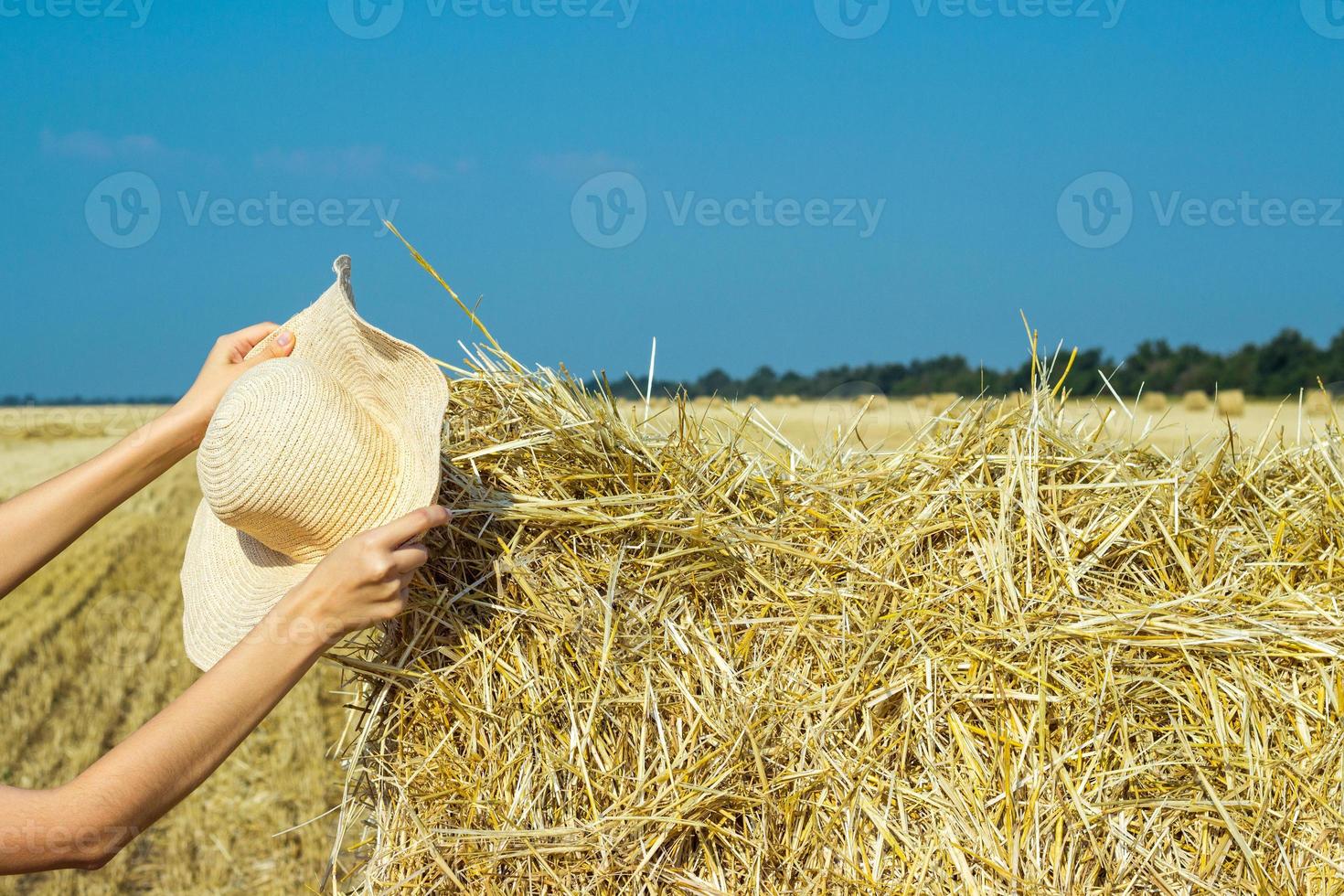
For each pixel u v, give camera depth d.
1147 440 2.24
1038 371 2.28
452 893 1.74
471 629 1.81
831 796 1.80
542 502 1.85
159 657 8.04
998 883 1.73
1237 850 1.73
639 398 2.23
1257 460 2.26
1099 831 1.75
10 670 7.74
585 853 1.72
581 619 1.81
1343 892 1.70
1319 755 1.75
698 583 1.91
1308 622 1.86
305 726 5.96
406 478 1.55
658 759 1.78
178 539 14.71
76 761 5.86
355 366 1.67
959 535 2.02
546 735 1.75
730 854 1.76
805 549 2.00
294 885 4.35
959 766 1.80
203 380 1.69
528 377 2.05
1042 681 1.78
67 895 4.36
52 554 1.45
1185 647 1.81
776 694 1.85
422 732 1.79
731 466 2.08
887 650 1.87
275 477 1.48
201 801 5.25
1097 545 1.99
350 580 1.17
